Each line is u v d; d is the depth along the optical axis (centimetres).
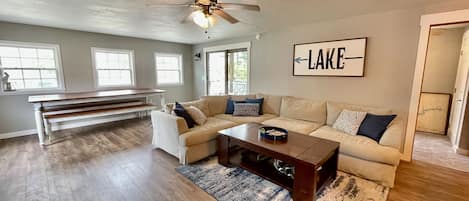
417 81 285
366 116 289
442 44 411
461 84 347
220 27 413
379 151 231
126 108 461
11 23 385
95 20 365
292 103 387
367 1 262
